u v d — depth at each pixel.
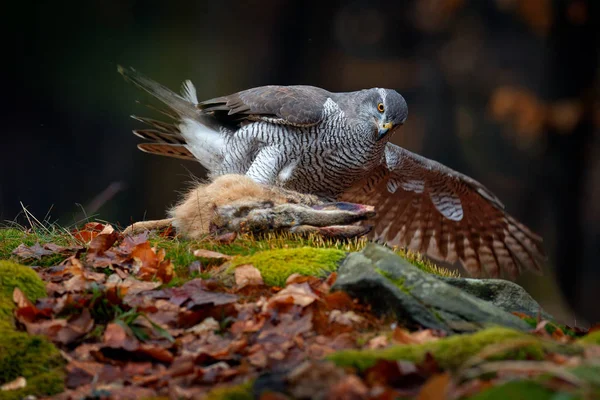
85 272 7.40
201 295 6.86
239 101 11.10
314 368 5.36
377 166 11.83
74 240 8.55
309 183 11.41
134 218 28.45
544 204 27.70
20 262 7.91
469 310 6.66
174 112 12.02
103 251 7.93
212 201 8.66
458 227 12.48
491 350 5.53
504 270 12.87
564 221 26.38
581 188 26.73
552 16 26.38
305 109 10.75
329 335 6.45
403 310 6.56
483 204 12.03
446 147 33.22
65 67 29.50
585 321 25.36
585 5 25.86
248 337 6.41
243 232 8.47
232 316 6.70
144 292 7.06
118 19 30.44
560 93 26.55
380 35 35.44
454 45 33.78
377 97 11.18
